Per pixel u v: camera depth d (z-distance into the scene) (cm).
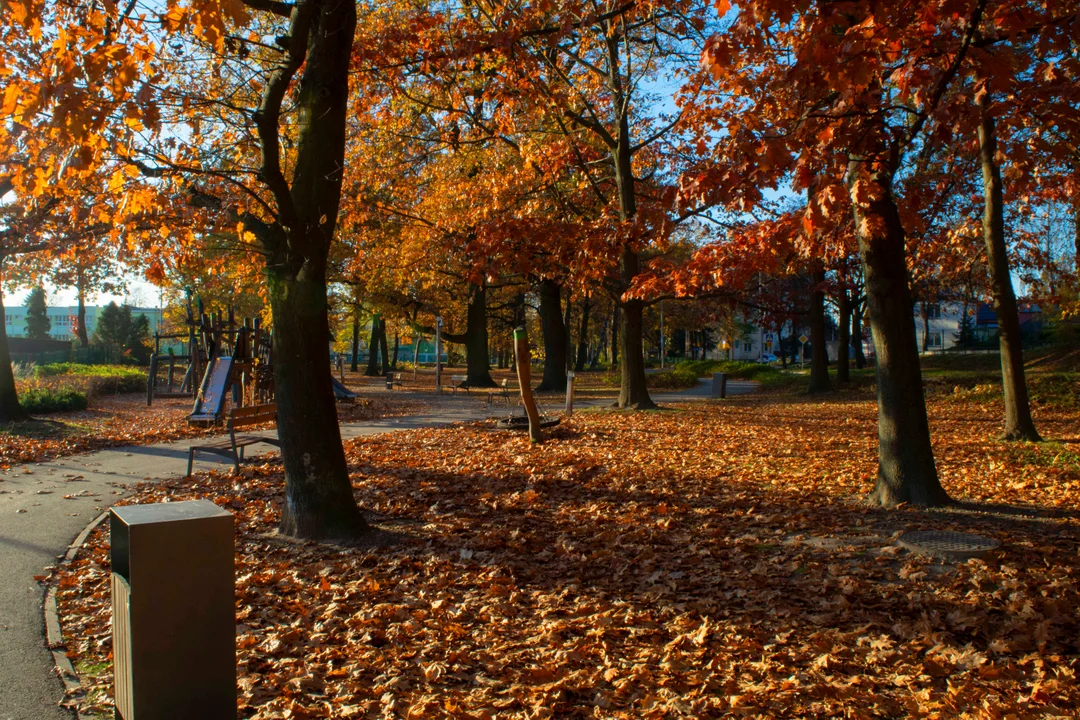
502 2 1283
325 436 757
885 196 808
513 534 755
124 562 359
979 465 1138
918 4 586
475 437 1606
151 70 588
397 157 1833
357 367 6412
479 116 1772
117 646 351
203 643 332
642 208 927
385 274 2991
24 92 495
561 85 1806
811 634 491
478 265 1295
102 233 1130
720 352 10238
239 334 2012
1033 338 4069
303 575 641
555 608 559
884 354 832
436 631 515
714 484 1006
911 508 797
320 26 739
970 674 425
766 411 2150
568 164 1886
